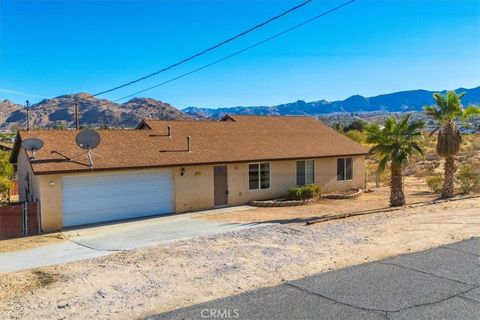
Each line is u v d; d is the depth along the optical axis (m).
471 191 25.12
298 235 12.91
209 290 7.65
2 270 11.77
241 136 28.31
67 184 19.78
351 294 7.04
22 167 24.70
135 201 21.70
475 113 22.84
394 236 11.80
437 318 6.02
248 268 9.02
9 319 6.58
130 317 6.48
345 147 30.20
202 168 23.69
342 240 11.60
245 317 6.24
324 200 26.25
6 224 18.41
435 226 12.95
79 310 6.86
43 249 15.10
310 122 34.44
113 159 21.19
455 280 7.63
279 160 26.12
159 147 24.03
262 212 21.98
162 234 16.97
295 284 7.67
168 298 7.29
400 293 7.03
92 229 19.06
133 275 8.91
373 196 27.83
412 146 20.97
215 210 23.39
